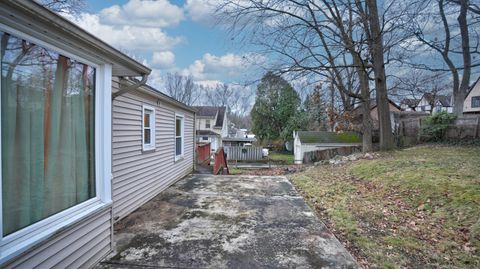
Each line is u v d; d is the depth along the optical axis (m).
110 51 2.75
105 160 2.96
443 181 5.38
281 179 8.21
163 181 6.53
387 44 10.52
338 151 15.45
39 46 2.18
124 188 4.45
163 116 6.60
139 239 3.46
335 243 3.39
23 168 2.06
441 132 13.10
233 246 3.28
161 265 2.81
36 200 2.18
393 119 16.23
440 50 9.68
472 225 3.62
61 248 2.31
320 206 5.11
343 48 10.79
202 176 8.84
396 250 3.22
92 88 2.85
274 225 4.02
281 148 28.14
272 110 28.95
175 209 4.84
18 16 1.89
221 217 4.37
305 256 3.04
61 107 2.43
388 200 5.20
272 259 2.96
